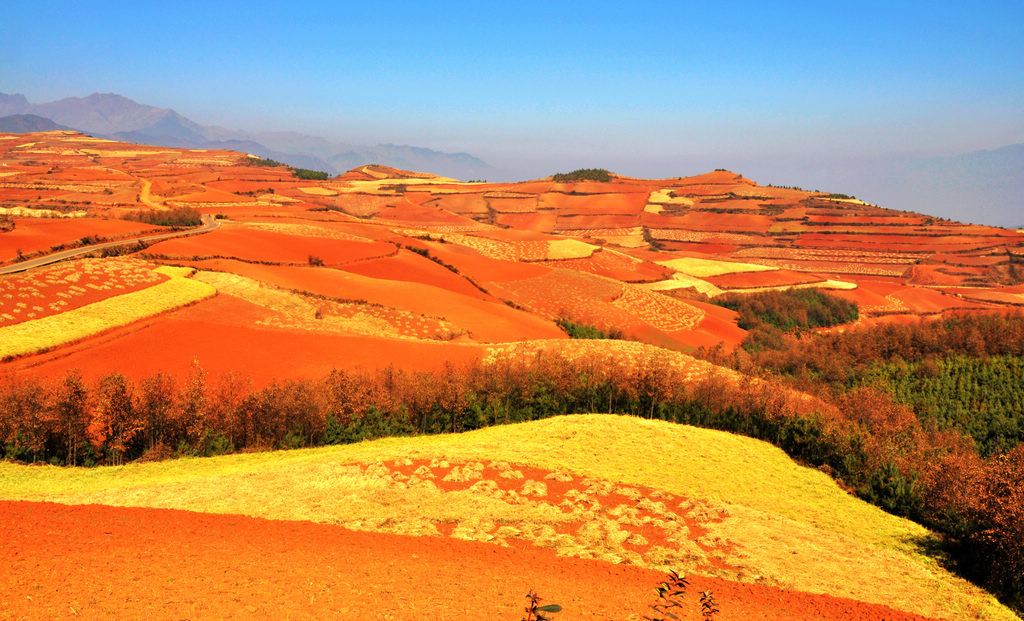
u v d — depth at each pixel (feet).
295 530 109.81
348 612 79.46
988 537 140.56
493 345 330.34
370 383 238.27
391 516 122.62
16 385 199.72
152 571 86.63
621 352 317.63
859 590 117.39
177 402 211.00
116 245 415.44
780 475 195.93
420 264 544.21
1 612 71.36
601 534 125.49
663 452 193.26
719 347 438.81
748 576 115.96
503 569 101.60
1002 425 312.71
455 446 185.88
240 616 75.77
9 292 288.30
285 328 317.01
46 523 102.32
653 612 90.53
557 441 194.59
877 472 195.52
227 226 594.24
